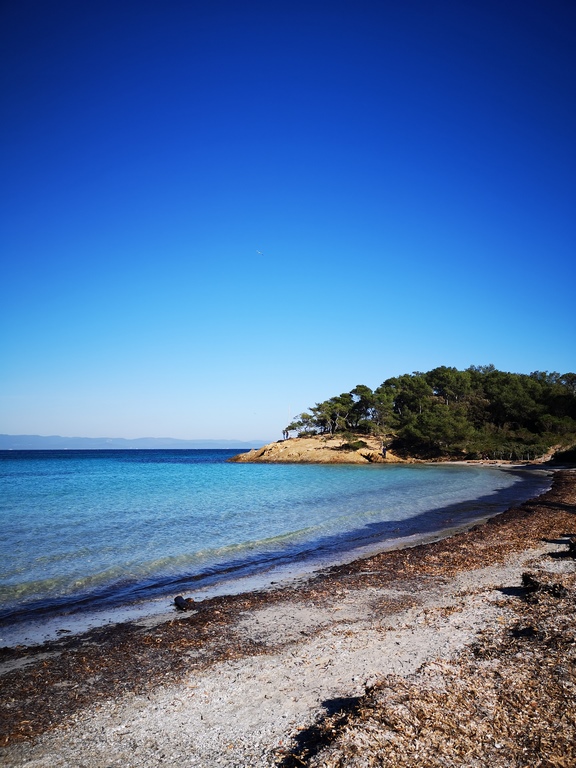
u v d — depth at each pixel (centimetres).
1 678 897
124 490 4766
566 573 1342
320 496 4125
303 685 807
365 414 12900
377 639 994
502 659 788
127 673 903
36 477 6875
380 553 1898
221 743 646
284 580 1583
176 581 1595
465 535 2136
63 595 1449
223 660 946
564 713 606
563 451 8375
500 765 514
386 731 569
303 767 540
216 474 7525
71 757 631
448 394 12112
